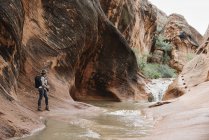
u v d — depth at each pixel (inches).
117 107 845.2
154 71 1878.7
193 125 356.5
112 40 1100.5
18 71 541.3
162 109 590.6
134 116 585.3
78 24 845.2
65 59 780.0
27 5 672.4
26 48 634.8
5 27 479.8
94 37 971.9
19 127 354.6
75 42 824.9
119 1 1330.0
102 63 1078.4
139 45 1812.3
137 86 1261.1
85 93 1040.8
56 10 786.2
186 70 1068.5
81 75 991.0
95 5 1007.6
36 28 705.0
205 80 818.8
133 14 1558.8
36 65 651.5
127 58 1186.6
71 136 361.7
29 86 589.0
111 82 1114.1
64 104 624.7
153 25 2091.5
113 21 1333.7
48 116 503.8
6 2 502.6
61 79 739.4
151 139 336.8
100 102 983.6
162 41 2277.3
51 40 742.5
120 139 352.5
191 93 693.9
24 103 524.4
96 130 415.2
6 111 375.2
